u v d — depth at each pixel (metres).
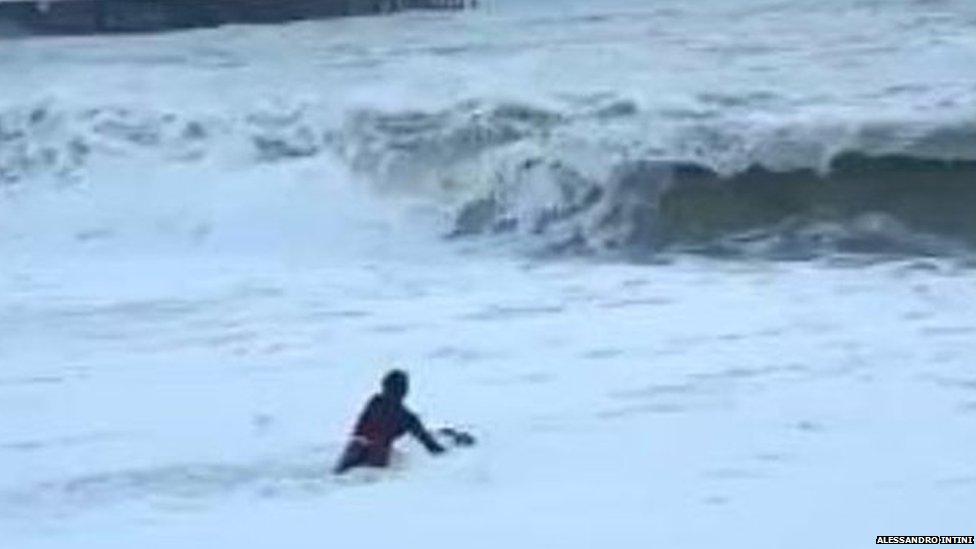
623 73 82.56
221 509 34.44
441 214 71.56
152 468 38.16
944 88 76.88
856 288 56.88
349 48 96.88
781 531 30.31
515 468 36.50
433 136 74.94
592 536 30.66
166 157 77.50
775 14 104.00
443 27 105.69
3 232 72.19
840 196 68.56
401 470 36.72
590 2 117.19
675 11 108.56
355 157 75.44
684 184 69.44
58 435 41.50
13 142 79.69
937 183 68.50
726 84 79.00
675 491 33.78
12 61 97.06
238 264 65.38
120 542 32.09
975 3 104.00
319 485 36.06
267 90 83.25
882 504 31.97
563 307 55.09
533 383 44.88
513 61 87.69
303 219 71.81
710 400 42.16
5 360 49.91
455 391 44.25
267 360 48.84
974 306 53.41
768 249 65.62
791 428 38.97
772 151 69.44
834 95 76.19
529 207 70.75
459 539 30.91
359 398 44.03
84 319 55.53
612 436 39.03
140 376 47.41
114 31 113.88
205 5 115.00
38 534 33.09
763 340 49.00
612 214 69.31
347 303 56.84
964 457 35.75
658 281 59.41
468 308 55.41
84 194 75.50
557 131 73.62
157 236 71.12
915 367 45.03
